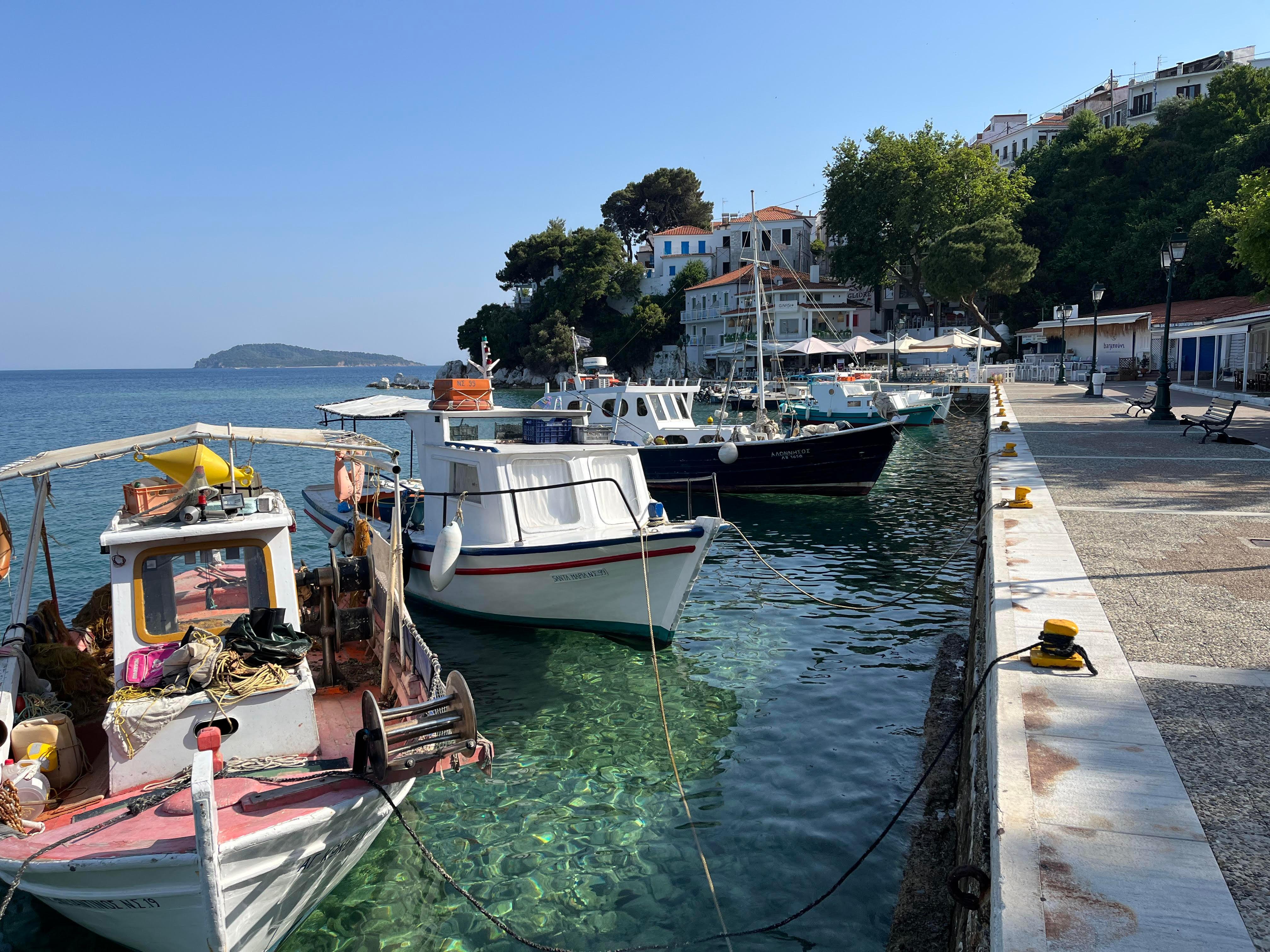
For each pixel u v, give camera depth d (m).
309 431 8.61
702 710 9.36
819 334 66.50
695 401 53.38
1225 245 47.59
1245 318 29.45
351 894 6.23
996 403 29.95
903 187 60.59
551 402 25.77
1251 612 6.79
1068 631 5.71
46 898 5.40
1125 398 32.25
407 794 7.02
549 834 6.96
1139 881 3.52
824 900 5.97
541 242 95.62
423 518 13.71
